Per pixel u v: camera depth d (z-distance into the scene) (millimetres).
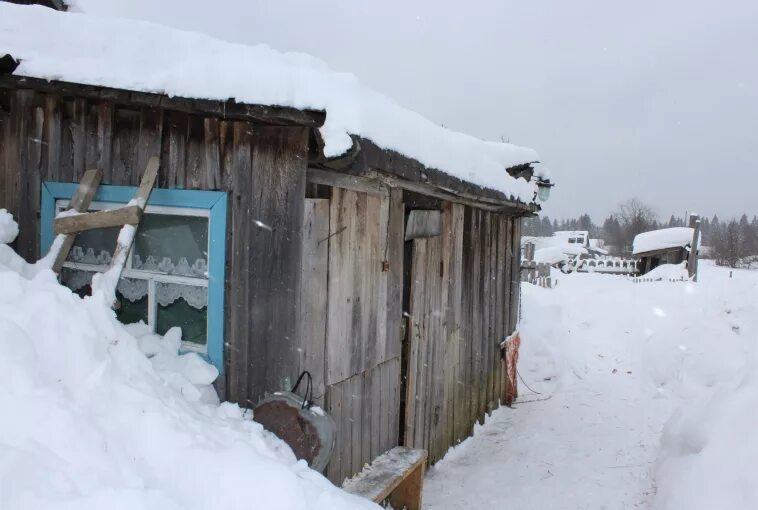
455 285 6246
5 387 2395
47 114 3908
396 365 4855
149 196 3574
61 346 2699
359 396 4234
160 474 2404
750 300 9195
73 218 3516
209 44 3363
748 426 4164
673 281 16500
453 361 6328
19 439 2238
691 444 4969
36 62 3357
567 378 9586
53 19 3449
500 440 6875
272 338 3477
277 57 3318
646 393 8633
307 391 3432
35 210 3943
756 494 3484
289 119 3066
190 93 3160
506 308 8469
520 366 9820
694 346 8914
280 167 3414
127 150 3746
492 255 7684
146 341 3572
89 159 3832
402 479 4199
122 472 2281
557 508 5004
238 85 3088
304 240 3410
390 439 4793
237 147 3512
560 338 10773
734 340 8562
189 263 3730
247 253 3516
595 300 14883
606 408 8031
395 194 4633
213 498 2359
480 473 5801
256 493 2385
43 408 2348
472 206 6688
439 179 4293
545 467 5941
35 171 3943
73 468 2191
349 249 3969
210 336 3605
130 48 3355
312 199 3467
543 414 7926
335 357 3854
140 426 2529
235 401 3582
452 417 6383
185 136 3625
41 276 3119
